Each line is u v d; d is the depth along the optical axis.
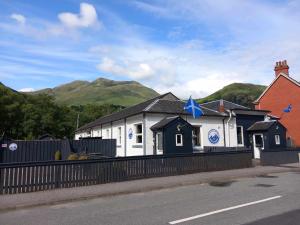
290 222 6.65
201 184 12.69
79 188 11.45
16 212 8.52
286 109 31.12
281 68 34.41
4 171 10.61
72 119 68.81
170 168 14.47
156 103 23.67
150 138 21.69
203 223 6.68
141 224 6.76
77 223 7.07
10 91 51.06
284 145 25.05
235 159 17.14
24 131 52.12
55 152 22.33
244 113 26.08
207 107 28.38
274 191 10.61
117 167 12.95
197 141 23.75
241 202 8.80
